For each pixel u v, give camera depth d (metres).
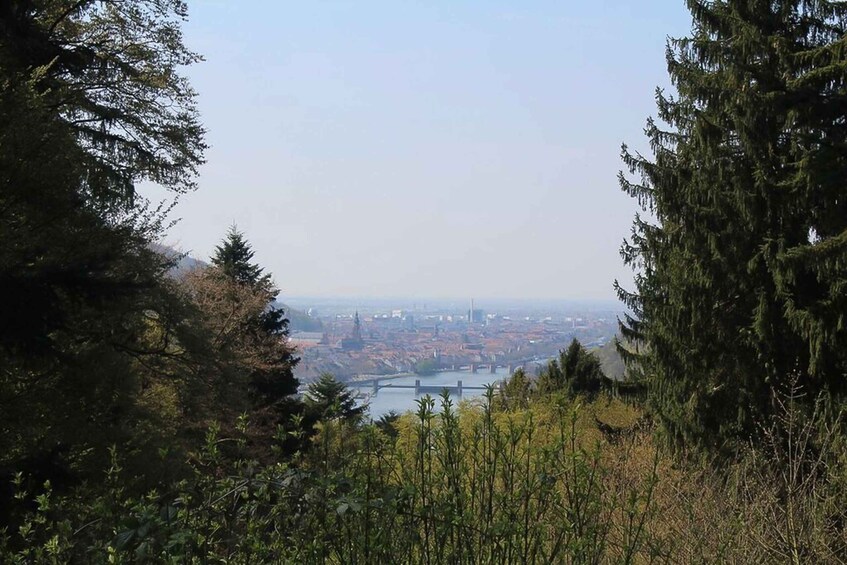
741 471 7.50
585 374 31.47
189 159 18.98
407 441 3.92
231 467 3.50
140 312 15.65
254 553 3.04
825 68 15.05
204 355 16.88
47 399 13.01
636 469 6.11
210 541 3.03
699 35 17.78
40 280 11.59
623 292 20.14
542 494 3.50
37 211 12.91
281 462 3.35
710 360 16.97
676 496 6.00
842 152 15.05
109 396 13.73
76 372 13.35
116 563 2.70
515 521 3.40
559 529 3.51
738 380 16.55
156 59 18.80
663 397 17.59
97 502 3.17
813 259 14.49
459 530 3.27
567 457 3.74
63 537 3.09
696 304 16.95
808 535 6.23
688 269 17.23
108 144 18.28
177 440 16.28
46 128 12.95
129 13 18.75
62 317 12.11
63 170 12.98
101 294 12.41
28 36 14.83
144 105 18.66
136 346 16.50
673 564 4.83
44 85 15.21
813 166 15.02
